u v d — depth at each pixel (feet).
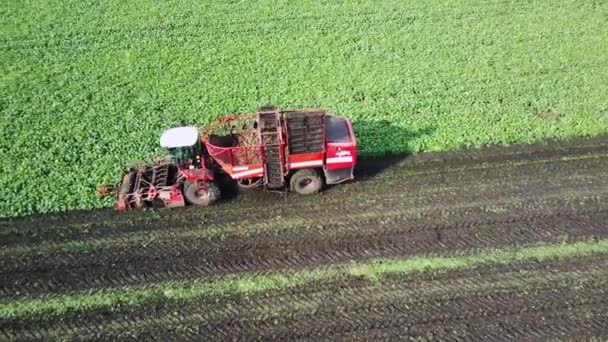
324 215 52.16
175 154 51.55
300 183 53.67
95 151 59.31
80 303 43.78
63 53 76.95
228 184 55.93
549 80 70.49
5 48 77.66
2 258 47.85
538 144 61.00
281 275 46.01
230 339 40.93
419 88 69.21
